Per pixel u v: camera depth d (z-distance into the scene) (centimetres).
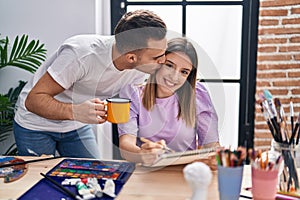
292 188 111
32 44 208
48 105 144
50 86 146
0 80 227
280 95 250
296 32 242
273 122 110
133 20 121
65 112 142
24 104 164
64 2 218
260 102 113
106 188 113
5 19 222
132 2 242
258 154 108
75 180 120
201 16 243
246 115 253
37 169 132
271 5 240
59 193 114
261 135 251
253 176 101
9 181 122
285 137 111
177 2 241
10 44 224
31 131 176
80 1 217
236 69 249
